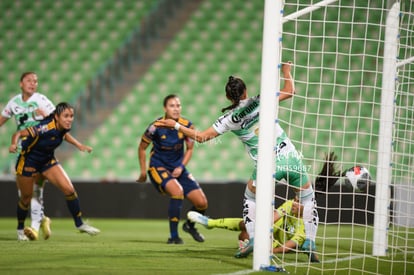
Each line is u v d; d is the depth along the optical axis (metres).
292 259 23.38
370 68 63.78
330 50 65.94
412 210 30.22
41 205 30.59
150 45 72.19
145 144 30.73
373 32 65.25
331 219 45.47
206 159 61.62
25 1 76.88
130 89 68.31
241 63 70.06
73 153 62.72
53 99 69.31
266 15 19.27
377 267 20.64
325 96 62.75
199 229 44.75
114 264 19.88
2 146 64.19
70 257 21.69
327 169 22.80
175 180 30.27
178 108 30.69
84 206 52.34
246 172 61.22
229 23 73.44
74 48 73.31
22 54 73.19
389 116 26.17
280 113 61.19
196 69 69.81
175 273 17.97
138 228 43.50
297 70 65.12
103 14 75.94
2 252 23.44
